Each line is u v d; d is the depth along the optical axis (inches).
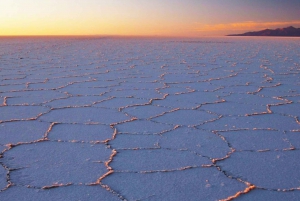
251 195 104.1
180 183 111.4
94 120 187.5
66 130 168.2
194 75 387.9
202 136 161.6
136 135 161.9
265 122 187.5
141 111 209.6
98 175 116.8
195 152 140.3
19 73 388.2
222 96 261.3
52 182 111.2
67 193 104.0
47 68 445.7
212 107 223.1
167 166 125.3
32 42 1503.4
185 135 163.0
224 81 341.1
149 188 107.8
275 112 210.8
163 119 191.6
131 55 713.0
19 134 160.9
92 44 1298.0
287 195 104.3
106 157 133.4
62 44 1270.9
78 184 110.0
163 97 254.8
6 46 1087.6
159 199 101.3
